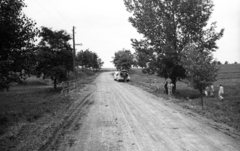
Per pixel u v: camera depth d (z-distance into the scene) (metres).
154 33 19.70
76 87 23.45
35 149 5.97
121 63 47.50
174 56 18.47
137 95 18.12
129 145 6.29
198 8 19.20
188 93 23.94
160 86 28.89
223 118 10.26
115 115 10.45
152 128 8.09
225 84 31.44
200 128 8.03
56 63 25.97
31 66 10.91
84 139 6.86
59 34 26.39
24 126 8.34
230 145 6.18
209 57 14.66
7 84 9.39
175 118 9.71
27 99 19.25
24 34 10.29
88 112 11.20
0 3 9.19
